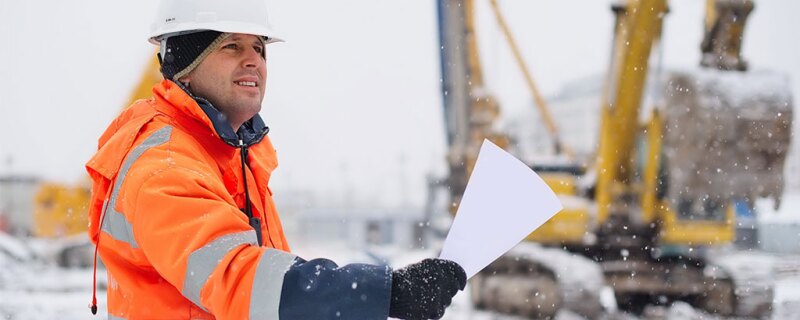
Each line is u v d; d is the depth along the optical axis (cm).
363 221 3444
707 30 873
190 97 200
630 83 899
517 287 953
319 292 166
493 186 188
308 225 3325
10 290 1234
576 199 968
